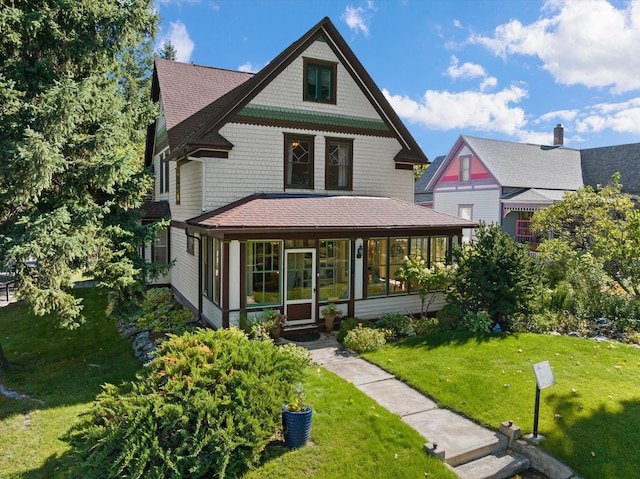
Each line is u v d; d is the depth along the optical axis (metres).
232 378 5.65
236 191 12.60
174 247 16.62
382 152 14.83
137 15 9.71
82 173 9.15
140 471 4.65
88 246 8.85
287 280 11.18
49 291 8.36
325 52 13.64
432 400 7.23
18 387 8.80
